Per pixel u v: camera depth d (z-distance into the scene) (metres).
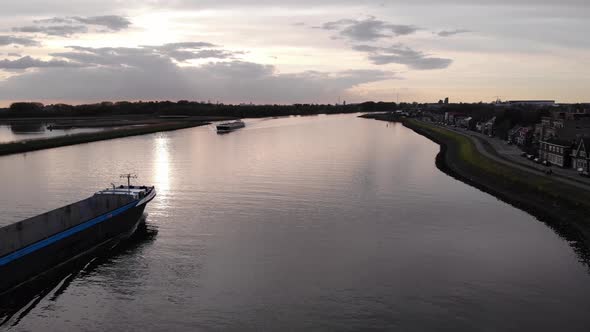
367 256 50.31
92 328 35.97
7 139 190.50
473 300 40.19
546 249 54.12
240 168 108.56
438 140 189.88
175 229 59.59
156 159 125.62
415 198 78.69
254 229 59.53
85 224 49.81
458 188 89.25
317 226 61.00
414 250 52.56
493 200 80.00
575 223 63.09
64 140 167.50
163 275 45.31
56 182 91.62
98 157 130.25
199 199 75.81
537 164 109.62
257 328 35.44
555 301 40.25
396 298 40.38
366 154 138.38
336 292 41.41
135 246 53.47
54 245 45.75
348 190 83.50
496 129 198.62
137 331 35.34
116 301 40.19
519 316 37.47
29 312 38.66
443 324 36.00
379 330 35.06
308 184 88.56
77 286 43.25
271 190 82.62
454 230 61.00
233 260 48.91
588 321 36.78
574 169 99.94
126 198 59.41
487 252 52.66
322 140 187.25
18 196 78.88
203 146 162.12
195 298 40.44
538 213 70.31
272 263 48.06
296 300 39.84
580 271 47.25
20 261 42.12
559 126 128.00
